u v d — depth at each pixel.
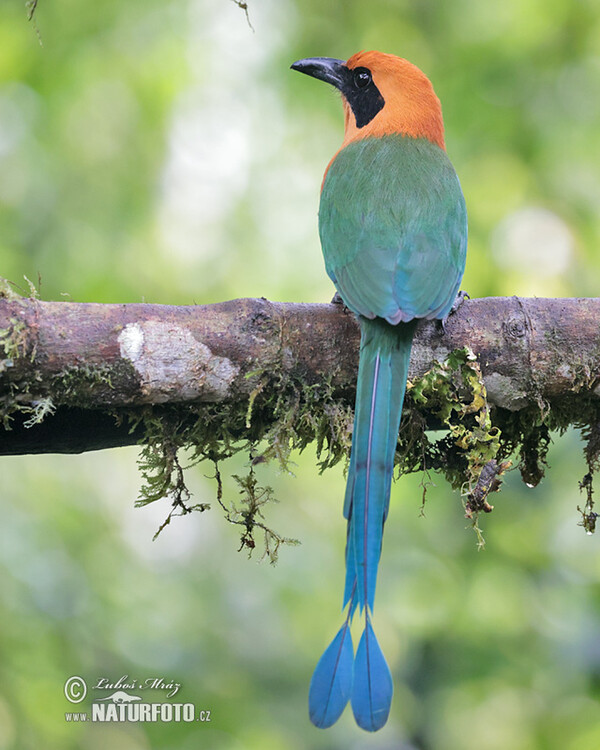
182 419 5.96
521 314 5.98
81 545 11.93
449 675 13.21
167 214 12.41
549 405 6.12
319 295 12.49
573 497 12.59
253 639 13.33
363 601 5.35
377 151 7.15
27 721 10.11
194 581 13.19
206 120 12.71
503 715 12.70
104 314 5.49
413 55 12.90
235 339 5.67
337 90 7.94
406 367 5.82
